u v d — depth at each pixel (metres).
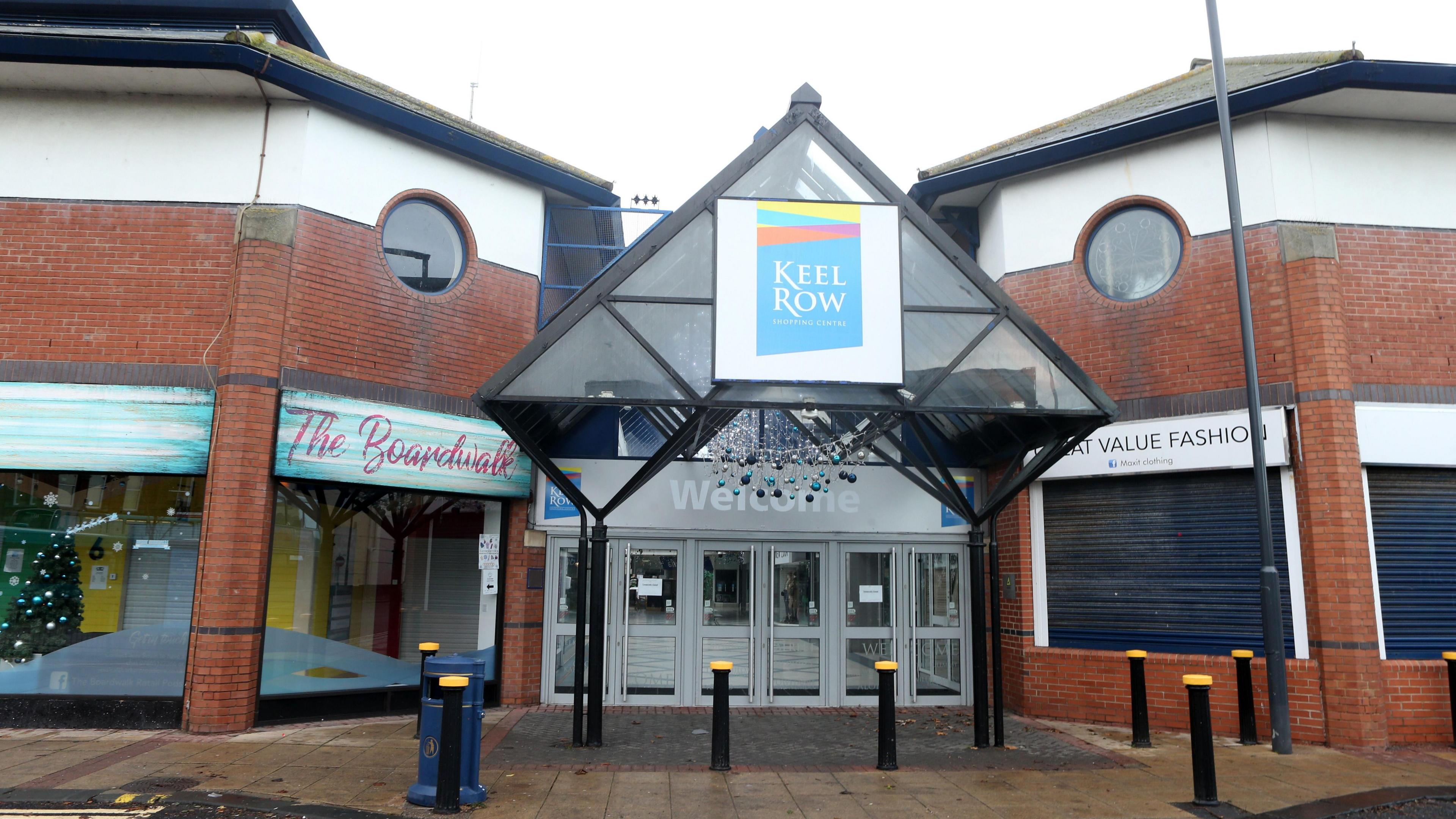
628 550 10.76
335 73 9.77
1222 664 9.20
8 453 8.45
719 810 6.30
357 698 9.36
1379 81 8.78
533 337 10.98
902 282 7.91
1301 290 9.08
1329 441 8.77
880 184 8.06
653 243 7.70
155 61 8.52
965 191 11.42
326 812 5.99
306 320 9.02
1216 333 9.54
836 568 10.98
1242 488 9.38
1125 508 10.08
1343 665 8.52
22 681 8.48
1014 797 6.71
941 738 8.94
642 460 10.85
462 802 6.22
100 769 6.92
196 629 8.36
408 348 9.80
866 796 6.72
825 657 10.81
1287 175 9.40
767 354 7.61
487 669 10.26
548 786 6.87
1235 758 8.05
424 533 10.11
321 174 9.30
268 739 8.16
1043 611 10.45
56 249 8.87
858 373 7.66
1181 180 9.96
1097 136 10.17
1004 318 7.96
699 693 10.60
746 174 7.97
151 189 9.03
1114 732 9.33
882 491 11.09
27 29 9.23
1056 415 7.82
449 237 10.45
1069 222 10.63
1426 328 9.23
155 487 8.76
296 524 9.09
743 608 10.81
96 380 8.69
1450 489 9.14
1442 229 9.45
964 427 10.38
